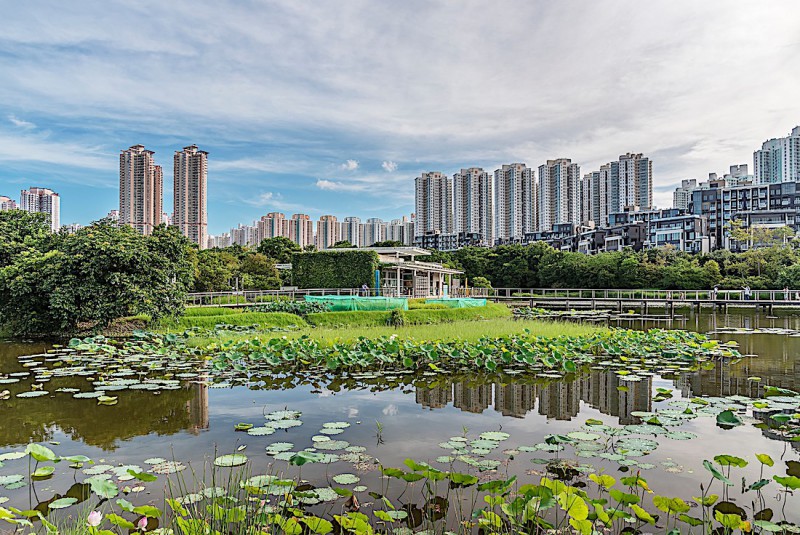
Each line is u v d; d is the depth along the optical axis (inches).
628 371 397.1
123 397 308.2
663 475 185.5
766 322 901.8
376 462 197.6
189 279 687.7
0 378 363.3
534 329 601.3
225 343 482.9
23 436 234.2
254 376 374.0
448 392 324.5
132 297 573.9
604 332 561.0
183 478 181.9
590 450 210.4
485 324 681.0
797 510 158.2
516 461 199.0
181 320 652.7
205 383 349.4
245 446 217.3
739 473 188.9
